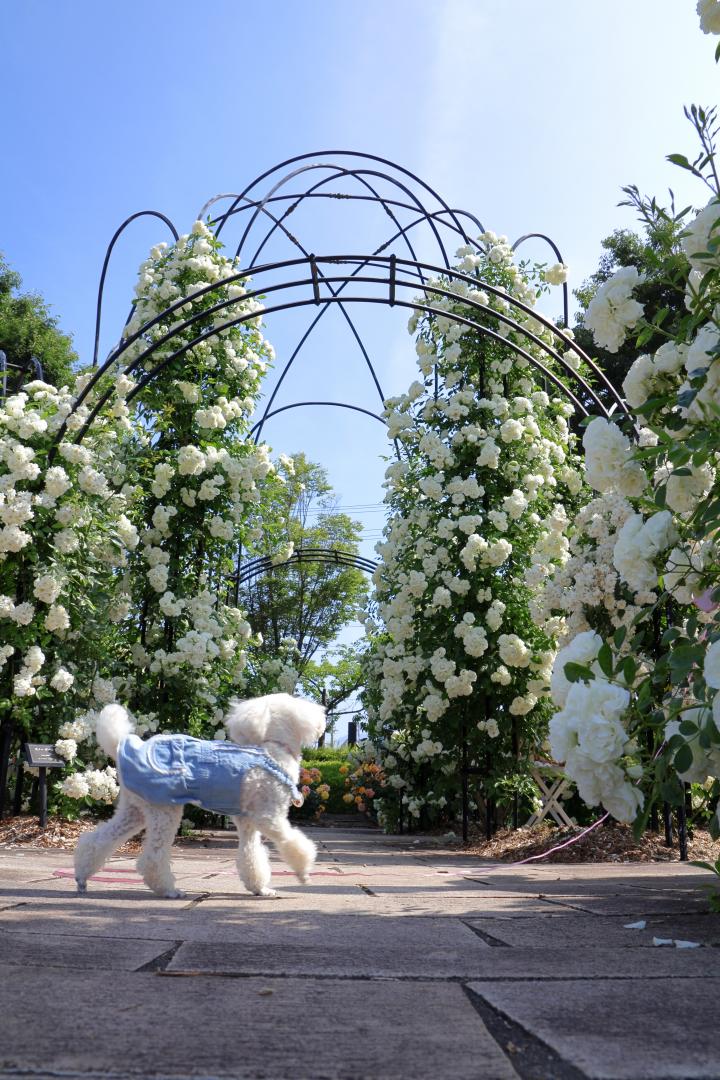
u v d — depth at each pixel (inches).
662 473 108.5
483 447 297.4
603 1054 44.2
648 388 106.9
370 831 449.7
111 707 130.7
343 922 96.4
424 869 189.3
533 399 317.1
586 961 72.0
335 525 913.5
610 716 88.6
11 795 265.4
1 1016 50.6
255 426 408.8
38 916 94.4
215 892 129.5
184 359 302.5
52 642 249.9
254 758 126.1
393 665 317.4
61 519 239.6
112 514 261.0
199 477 300.5
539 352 315.3
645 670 108.5
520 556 296.8
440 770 313.1
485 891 134.8
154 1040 46.6
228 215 350.9
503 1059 43.8
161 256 318.0
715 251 96.0
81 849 123.3
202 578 309.4
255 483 318.0
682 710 91.3
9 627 235.0
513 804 303.1
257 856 126.8
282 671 362.9
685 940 83.6
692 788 166.7
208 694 285.4
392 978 64.4
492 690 281.9
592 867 188.2
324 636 876.0
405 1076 41.1
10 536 229.6
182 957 71.7
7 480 234.7
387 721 391.2
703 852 207.8
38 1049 44.3
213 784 122.6
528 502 297.0
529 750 289.1
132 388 246.8
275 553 357.4
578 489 313.9
